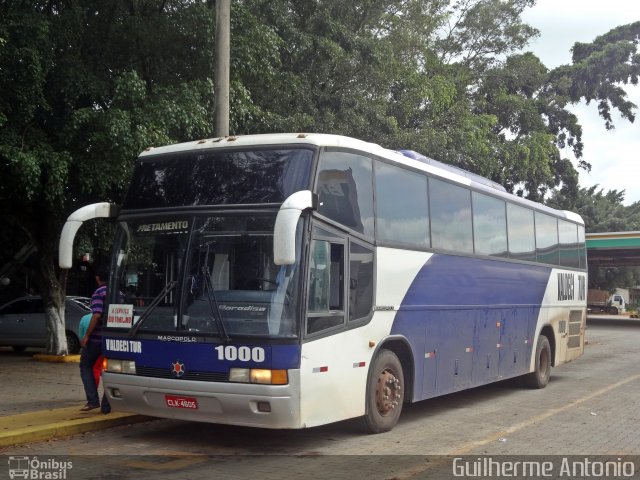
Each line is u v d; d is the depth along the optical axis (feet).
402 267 30.32
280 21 57.11
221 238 24.99
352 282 26.73
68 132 41.39
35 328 59.31
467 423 32.19
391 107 74.84
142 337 25.45
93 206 27.20
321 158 25.55
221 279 24.63
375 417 28.32
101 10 46.80
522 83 113.91
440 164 37.09
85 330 32.01
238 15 47.11
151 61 48.01
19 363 50.62
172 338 24.76
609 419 33.40
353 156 27.66
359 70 67.10
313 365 24.16
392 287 29.45
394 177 30.53
